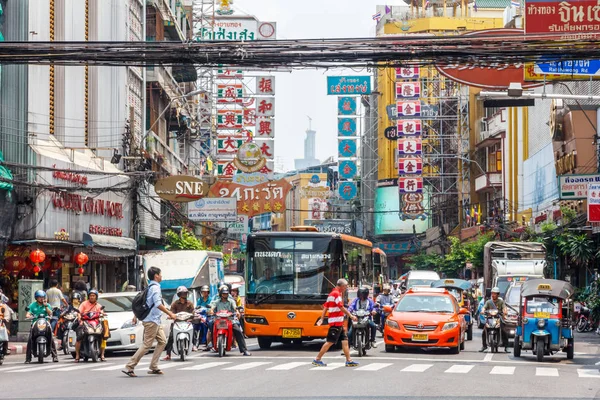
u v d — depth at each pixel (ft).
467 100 332.19
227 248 326.44
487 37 72.95
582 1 79.97
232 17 277.03
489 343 96.73
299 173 583.17
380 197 441.68
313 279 96.27
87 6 147.84
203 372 67.67
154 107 197.16
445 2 425.69
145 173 133.80
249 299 96.43
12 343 102.06
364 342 89.66
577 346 113.19
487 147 299.38
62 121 133.90
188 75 240.73
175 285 118.52
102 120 150.51
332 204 490.49
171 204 195.11
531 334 85.05
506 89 96.63
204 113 277.85
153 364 65.72
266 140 240.32
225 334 87.04
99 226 134.92
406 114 338.54
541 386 60.13
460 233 318.24
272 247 97.14
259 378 62.49
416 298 98.43
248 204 191.72
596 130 171.22
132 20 174.50
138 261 128.16
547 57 74.28
